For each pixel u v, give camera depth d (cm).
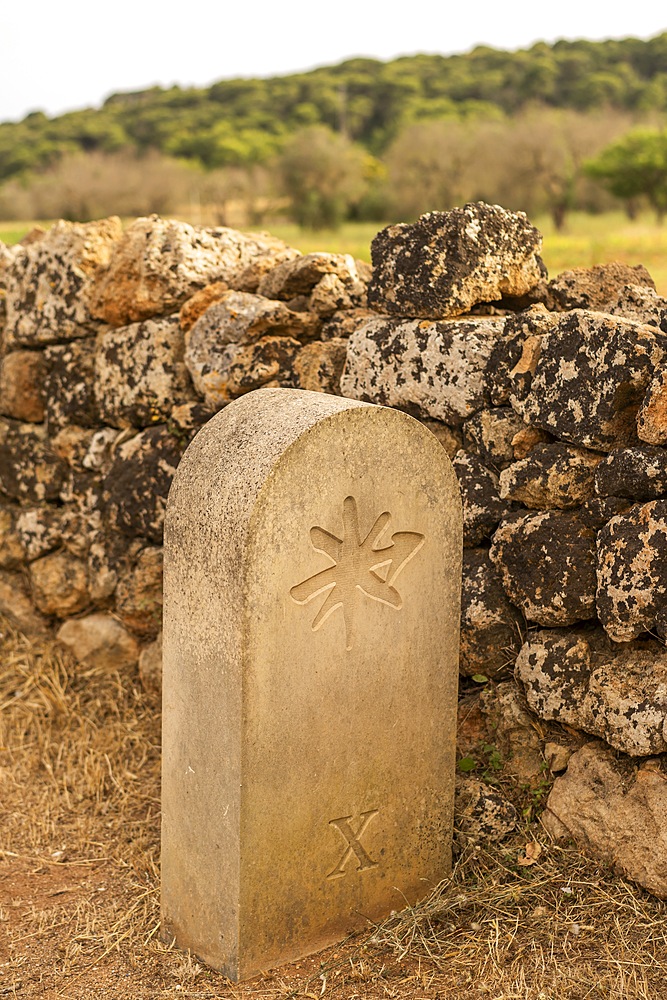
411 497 313
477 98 6569
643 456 326
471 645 377
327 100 6412
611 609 332
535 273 417
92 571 523
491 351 379
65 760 461
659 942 304
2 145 6300
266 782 295
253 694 288
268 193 4288
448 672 332
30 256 552
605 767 337
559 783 349
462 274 393
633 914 316
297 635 294
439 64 7012
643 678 329
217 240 502
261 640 287
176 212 4328
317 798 307
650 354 333
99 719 490
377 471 305
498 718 371
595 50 6744
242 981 303
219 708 294
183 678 307
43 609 546
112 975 316
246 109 6594
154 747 464
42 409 561
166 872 325
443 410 391
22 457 563
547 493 356
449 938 320
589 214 3978
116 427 518
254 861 297
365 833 321
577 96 6247
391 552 312
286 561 289
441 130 4225
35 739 481
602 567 335
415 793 331
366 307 457
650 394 327
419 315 400
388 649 316
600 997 288
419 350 395
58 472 549
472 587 377
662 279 947
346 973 306
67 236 532
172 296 486
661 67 6681
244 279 480
